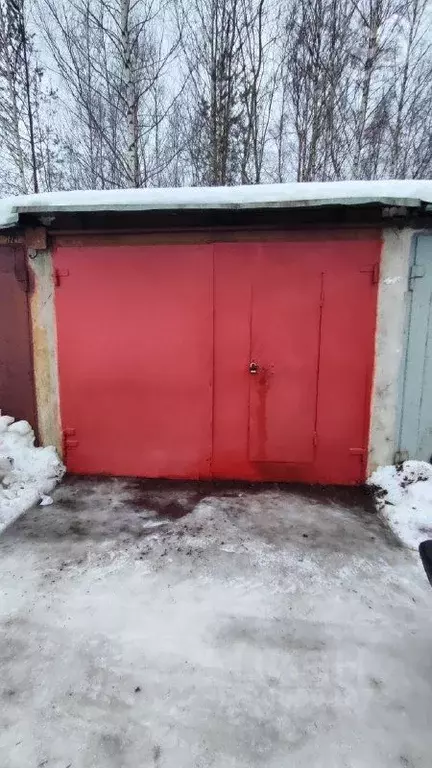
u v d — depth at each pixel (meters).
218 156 9.57
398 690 1.84
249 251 3.51
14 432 3.87
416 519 3.14
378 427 3.64
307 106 10.48
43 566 2.69
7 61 10.30
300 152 10.80
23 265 3.72
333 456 3.72
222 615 2.28
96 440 3.91
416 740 1.63
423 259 3.41
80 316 3.74
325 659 2.00
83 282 3.69
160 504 3.46
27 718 1.71
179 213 3.37
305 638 2.12
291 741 1.63
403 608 2.33
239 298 3.58
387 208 3.16
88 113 9.95
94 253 3.64
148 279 3.63
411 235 3.38
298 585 2.51
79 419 3.90
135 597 2.41
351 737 1.64
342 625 2.21
